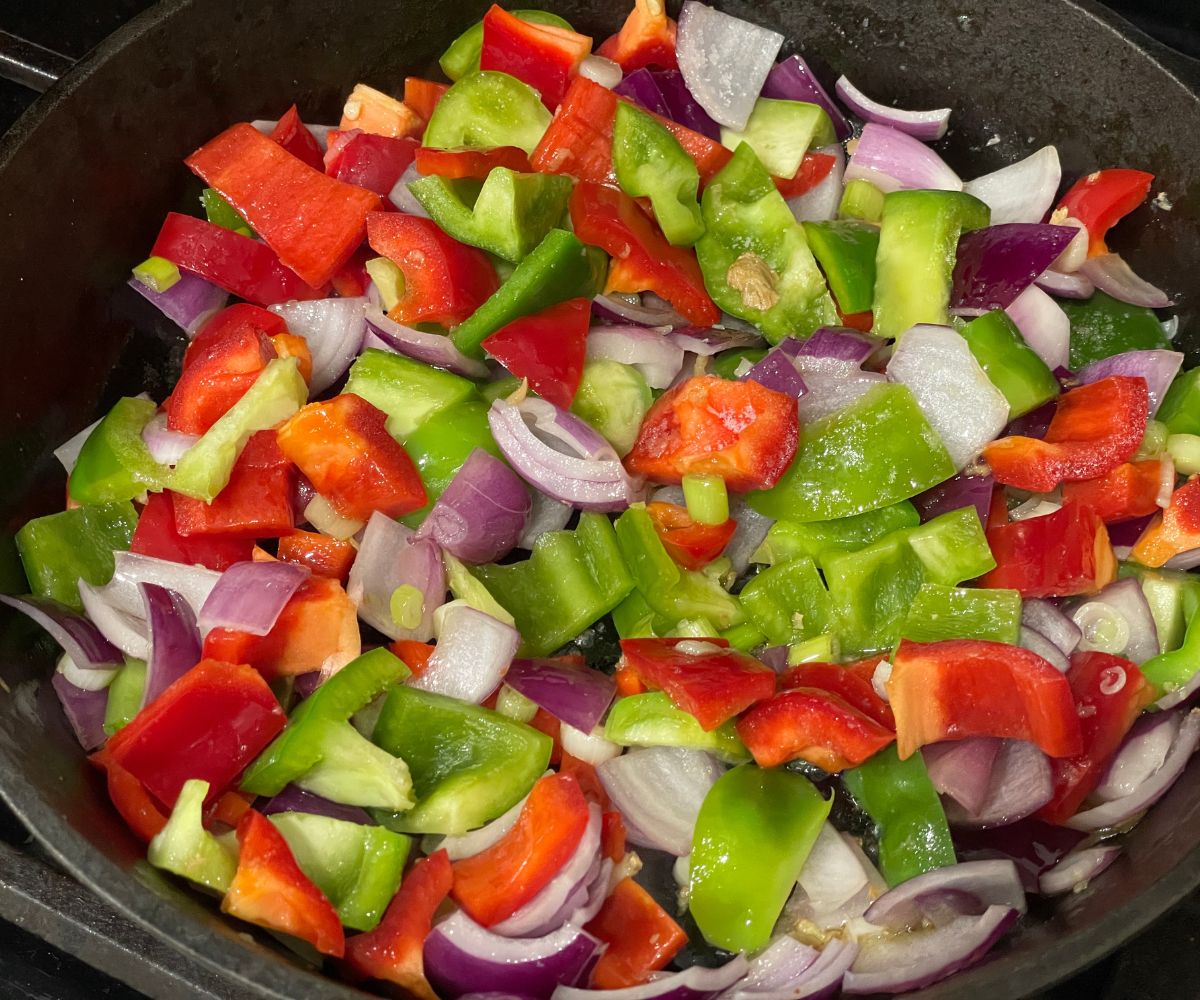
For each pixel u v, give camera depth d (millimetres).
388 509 479
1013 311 509
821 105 545
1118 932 413
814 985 437
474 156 500
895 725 458
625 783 460
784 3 539
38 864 429
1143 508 485
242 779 446
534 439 478
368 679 453
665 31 536
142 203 509
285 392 480
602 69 535
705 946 450
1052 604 482
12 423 482
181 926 405
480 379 502
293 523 481
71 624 462
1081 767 460
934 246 502
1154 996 454
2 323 477
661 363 500
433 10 534
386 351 498
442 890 433
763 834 445
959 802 459
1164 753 466
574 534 479
